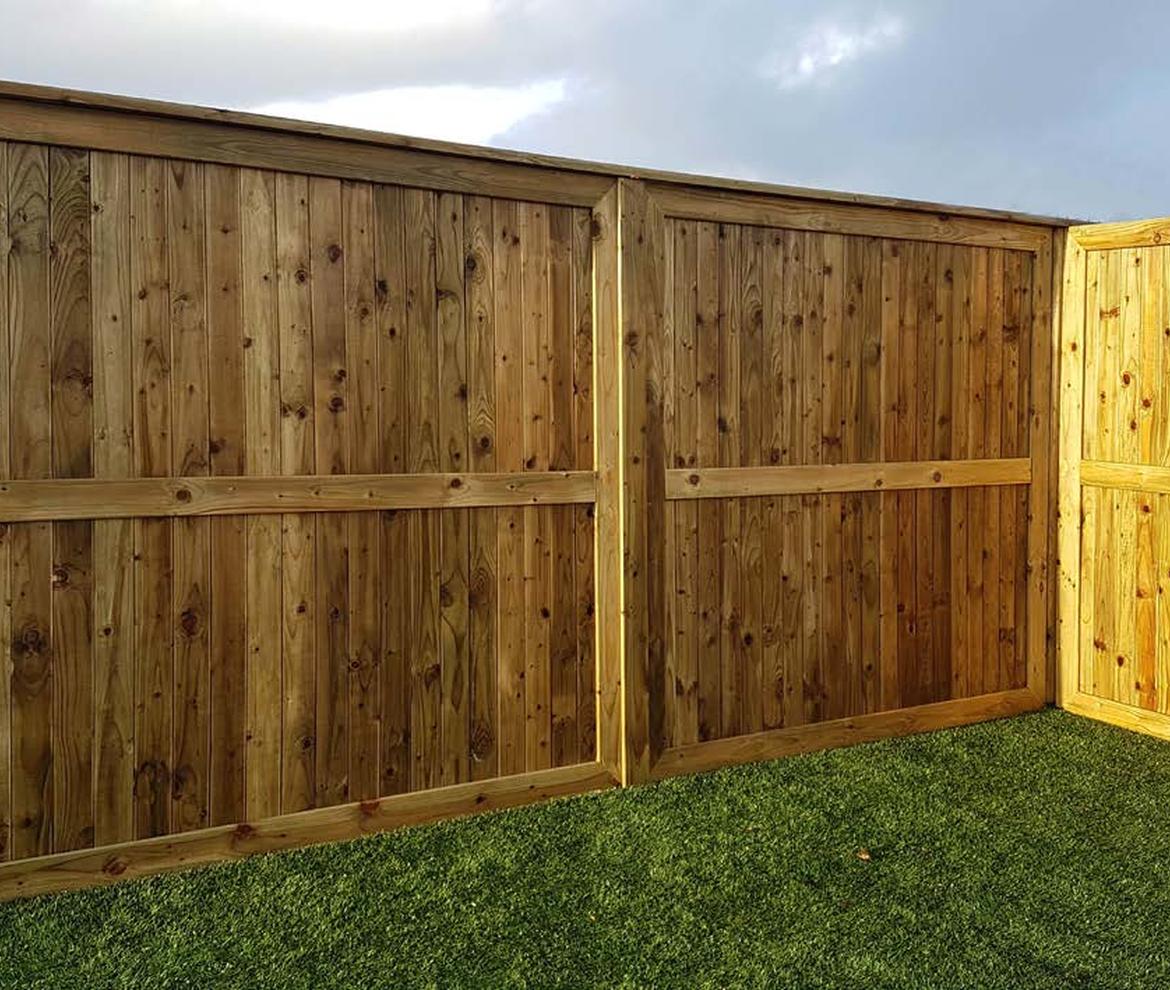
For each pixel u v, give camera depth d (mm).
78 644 3338
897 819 3875
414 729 3895
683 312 4395
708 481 4473
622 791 4223
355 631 3779
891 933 2977
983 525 5301
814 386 4758
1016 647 5441
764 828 3785
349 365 3729
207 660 3535
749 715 4633
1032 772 4441
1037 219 5289
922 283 5047
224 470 3535
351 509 3744
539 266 4074
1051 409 5461
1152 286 4992
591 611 4242
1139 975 2752
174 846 3475
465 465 3955
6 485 3211
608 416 4223
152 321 3406
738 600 4590
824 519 4820
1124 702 5188
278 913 3121
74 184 3277
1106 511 5258
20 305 3223
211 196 3480
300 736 3691
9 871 3234
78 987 2682
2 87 3129
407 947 2898
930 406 5094
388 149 3746
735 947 2895
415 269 3830
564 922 3043
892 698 5035
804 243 4703
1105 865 3459
